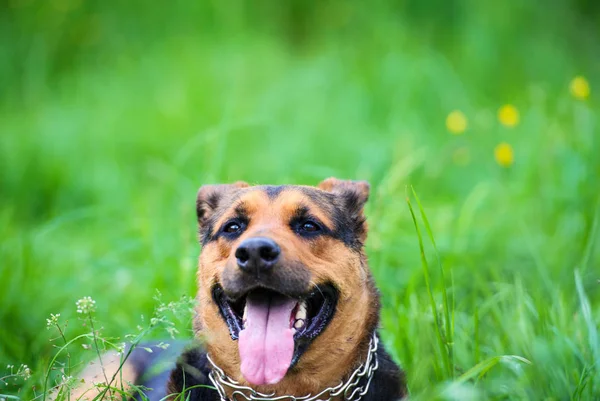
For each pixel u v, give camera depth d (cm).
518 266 703
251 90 1327
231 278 436
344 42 1498
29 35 1641
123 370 539
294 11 1656
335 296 464
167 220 824
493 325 575
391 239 720
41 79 1537
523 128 980
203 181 728
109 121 1317
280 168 949
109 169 1138
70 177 1114
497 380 515
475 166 980
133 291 703
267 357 430
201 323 488
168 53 1534
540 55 1371
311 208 474
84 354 567
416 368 515
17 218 1010
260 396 467
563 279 652
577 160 764
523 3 1480
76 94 1473
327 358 464
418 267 676
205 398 477
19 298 676
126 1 1689
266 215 471
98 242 864
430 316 545
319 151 1059
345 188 525
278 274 430
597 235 663
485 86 1334
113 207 936
